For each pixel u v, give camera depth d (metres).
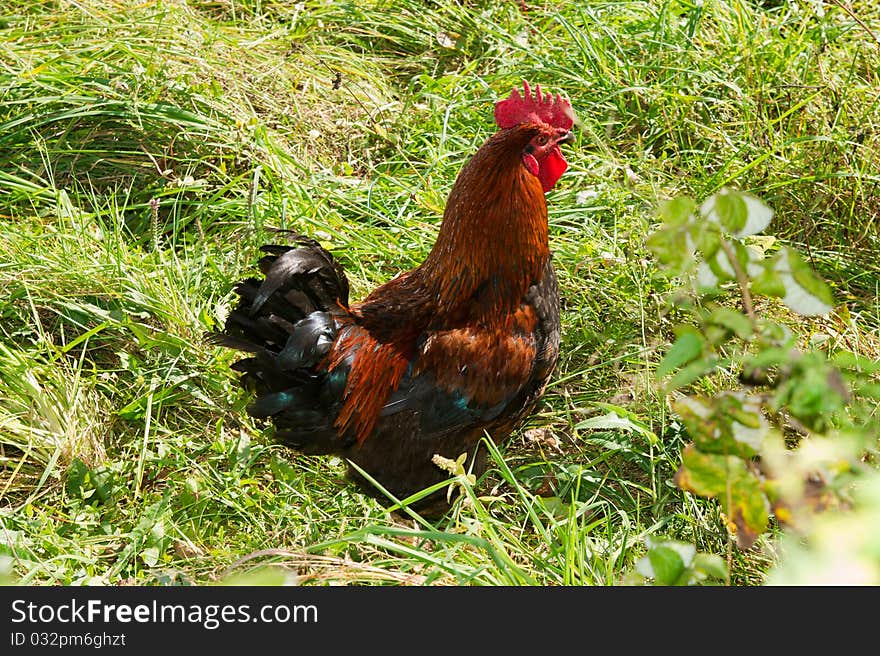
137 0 7.07
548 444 4.87
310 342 3.89
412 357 4.11
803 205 5.98
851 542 1.36
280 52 6.99
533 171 4.14
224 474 4.47
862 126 6.23
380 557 4.04
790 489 1.84
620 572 3.77
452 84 6.84
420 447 4.14
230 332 4.05
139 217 5.85
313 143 6.40
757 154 6.18
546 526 4.36
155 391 4.86
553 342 4.30
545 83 6.85
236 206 5.75
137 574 3.86
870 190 5.99
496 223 4.00
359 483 4.35
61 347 4.95
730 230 2.12
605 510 4.38
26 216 5.74
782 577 1.50
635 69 6.82
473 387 4.05
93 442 4.58
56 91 6.08
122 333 5.08
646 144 6.52
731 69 6.69
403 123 6.56
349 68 6.96
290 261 3.88
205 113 6.20
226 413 4.86
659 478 4.61
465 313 4.11
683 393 4.93
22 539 3.91
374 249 5.59
